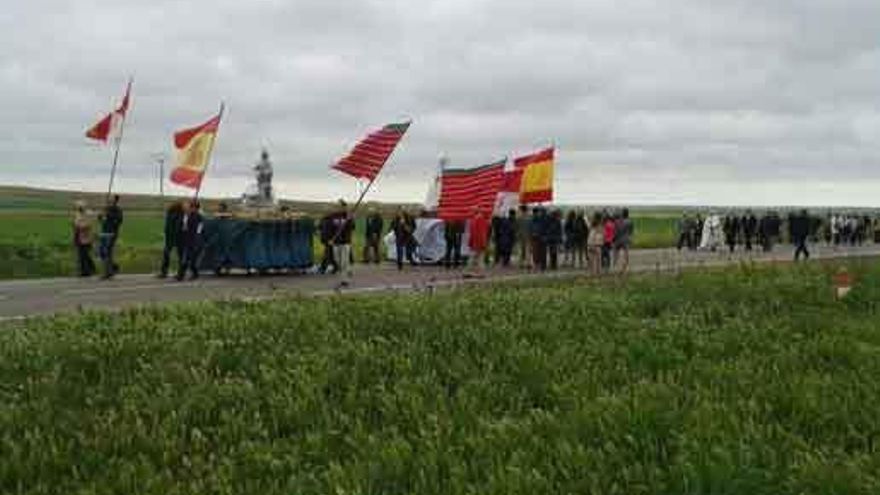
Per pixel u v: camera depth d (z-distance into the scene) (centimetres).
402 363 1020
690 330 1262
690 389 898
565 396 878
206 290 2486
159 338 1150
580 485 622
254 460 733
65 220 7488
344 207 2870
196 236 2891
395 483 658
